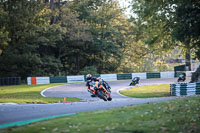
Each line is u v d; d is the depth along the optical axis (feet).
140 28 255.70
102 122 55.21
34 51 373.81
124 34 437.58
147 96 164.35
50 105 93.40
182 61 500.74
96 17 407.64
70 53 414.82
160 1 216.54
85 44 400.26
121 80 315.37
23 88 224.53
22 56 326.85
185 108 70.13
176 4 207.62
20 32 314.14
